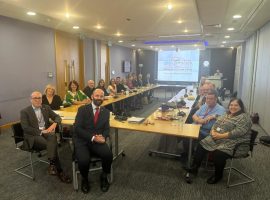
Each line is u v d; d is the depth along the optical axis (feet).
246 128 8.45
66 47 23.03
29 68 18.43
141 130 8.80
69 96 15.25
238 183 8.87
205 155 9.46
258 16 14.99
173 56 42.88
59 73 22.15
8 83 16.61
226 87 38.91
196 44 32.27
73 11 14.49
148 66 44.27
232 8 13.35
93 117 8.89
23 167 10.02
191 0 12.04
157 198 7.88
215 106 10.37
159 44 33.06
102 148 8.36
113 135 14.79
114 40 29.22
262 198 7.95
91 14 15.23
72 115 11.42
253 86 21.12
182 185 8.73
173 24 18.33
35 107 9.77
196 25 18.62
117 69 35.29
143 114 22.00
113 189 8.42
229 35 23.76
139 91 25.02
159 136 14.74
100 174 9.51
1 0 12.24
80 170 8.01
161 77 44.32
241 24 17.87
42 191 8.25
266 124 15.93
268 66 16.10
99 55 29.60
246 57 26.66
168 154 11.21
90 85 18.16
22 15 15.70
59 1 12.43
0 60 15.88
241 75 29.86
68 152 11.68
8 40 16.39
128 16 15.71
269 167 10.39
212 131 9.12
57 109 13.33
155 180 9.08
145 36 25.32
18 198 7.81
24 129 9.02
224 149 8.48
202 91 12.49
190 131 8.75
